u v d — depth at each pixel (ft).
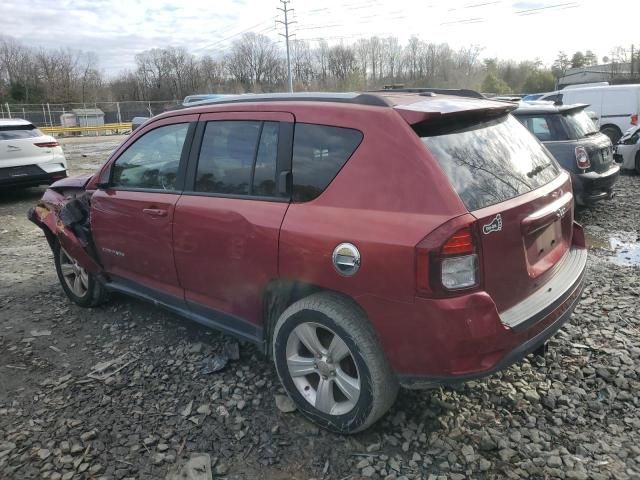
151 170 12.72
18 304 16.69
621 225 24.39
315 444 9.53
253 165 10.51
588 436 9.48
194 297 11.93
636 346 12.51
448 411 10.21
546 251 10.19
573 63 330.34
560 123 24.73
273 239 9.66
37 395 11.45
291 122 10.03
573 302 10.16
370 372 8.79
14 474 9.05
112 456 9.43
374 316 8.57
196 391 11.27
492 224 8.32
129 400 11.07
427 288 7.96
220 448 9.53
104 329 14.57
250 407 10.66
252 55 257.55
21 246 24.41
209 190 11.26
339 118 9.41
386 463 8.98
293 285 9.89
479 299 8.07
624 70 236.22
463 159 8.88
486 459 9.00
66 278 16.43
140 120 80.33
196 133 11.69
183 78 264.11
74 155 72.49
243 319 11.00
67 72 240.53
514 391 10.79
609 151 26.32
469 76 237.25
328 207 9.14
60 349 13.55
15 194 38.75
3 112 152.15
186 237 11.47
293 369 10.00
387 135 8.79
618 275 17.46
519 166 9.97
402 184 8.46
